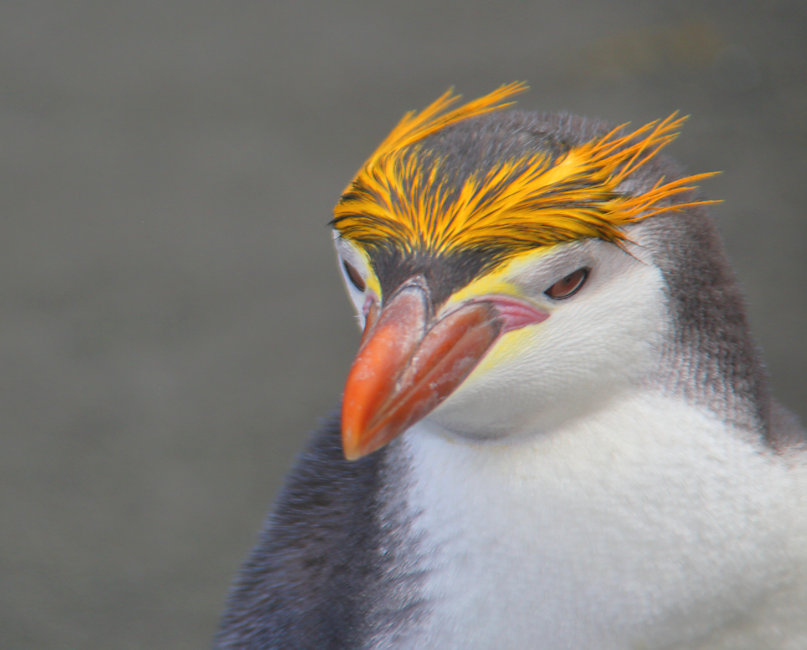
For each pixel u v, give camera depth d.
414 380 3.46
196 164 14.16
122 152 14.49
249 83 15.85
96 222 13.15
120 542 9.12
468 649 3.97
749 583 3.85
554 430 3.84
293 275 12.15
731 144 13.45
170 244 12.72
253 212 13.21
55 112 15.41
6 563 8.96
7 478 9.73
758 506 3.82
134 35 17.30
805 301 10.85
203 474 9.73
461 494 3.96
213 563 8.91
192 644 8.30
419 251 3.58
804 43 15.34
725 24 15.88
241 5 18.12
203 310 11.66
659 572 3.79
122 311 11.67
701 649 3.96
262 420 10.26
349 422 3.36
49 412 10.41
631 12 16.44
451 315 3.53
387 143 4.09
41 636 8.37
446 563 3.99
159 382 10.74
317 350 11.07
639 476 3.75
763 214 12.20
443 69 15.65
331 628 4.34
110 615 8.54
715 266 3.94
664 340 3.74
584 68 15.19
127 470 9.80
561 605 3.85
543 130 3.84
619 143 3.72
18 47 17.02
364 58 16.20
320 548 4.57
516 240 3.52
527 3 17.28
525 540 3.85
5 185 13.86
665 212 3.81
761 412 4.00
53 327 11.47
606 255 3.59
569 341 3.63
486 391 3.64
